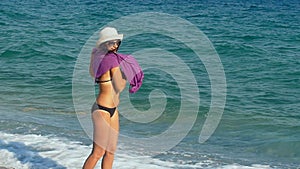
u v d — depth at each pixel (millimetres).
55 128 9695
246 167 8023
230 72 17453
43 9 35656
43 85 14258
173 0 48344
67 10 35781
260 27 31016
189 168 7797
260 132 10352
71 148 8398
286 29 30344
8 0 40688
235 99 13414
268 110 12328
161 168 7672
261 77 16641
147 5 42219
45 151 8227
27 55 18844
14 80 14836
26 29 25672
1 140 8719
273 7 46406
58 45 21156
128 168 7582
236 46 22031
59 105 12000
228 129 10516
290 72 17391
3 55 18781
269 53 21500
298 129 10602
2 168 7523
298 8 46031
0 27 26141
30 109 11523
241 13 39594
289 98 13742
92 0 44656
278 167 8156
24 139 8828
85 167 6676
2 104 11961
